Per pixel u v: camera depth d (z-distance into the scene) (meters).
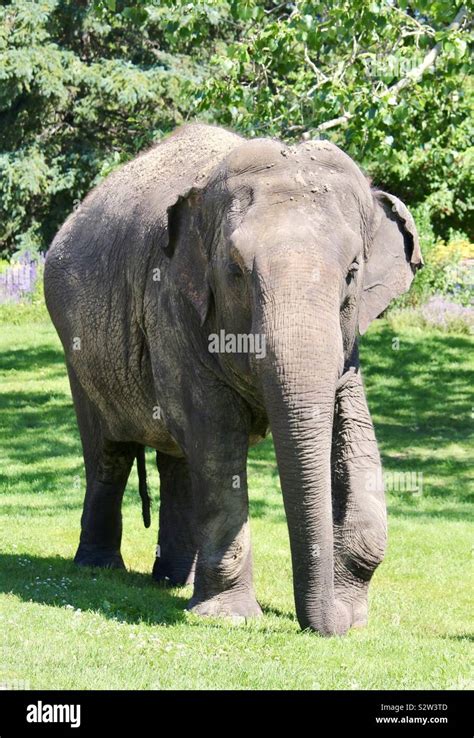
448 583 13.88
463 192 38.38
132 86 42.03
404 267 10.20
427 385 29.00
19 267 39.94
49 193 44.84
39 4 43.03
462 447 24.25
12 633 8.93
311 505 8.67
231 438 10.33
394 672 8.52
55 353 32.88
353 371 10.38
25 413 26.05
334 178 9.41
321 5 18.19
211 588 10.47
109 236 12.28
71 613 9.88
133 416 12.23
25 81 42.28
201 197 9.90
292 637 9.16
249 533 10.52
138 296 11.35
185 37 19.83
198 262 9.96
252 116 18.83
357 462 10.38
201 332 10.30
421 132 20.56
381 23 18.00
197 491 10.48
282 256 8.78
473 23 18.95
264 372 8.68
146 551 15.05
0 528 16.05
